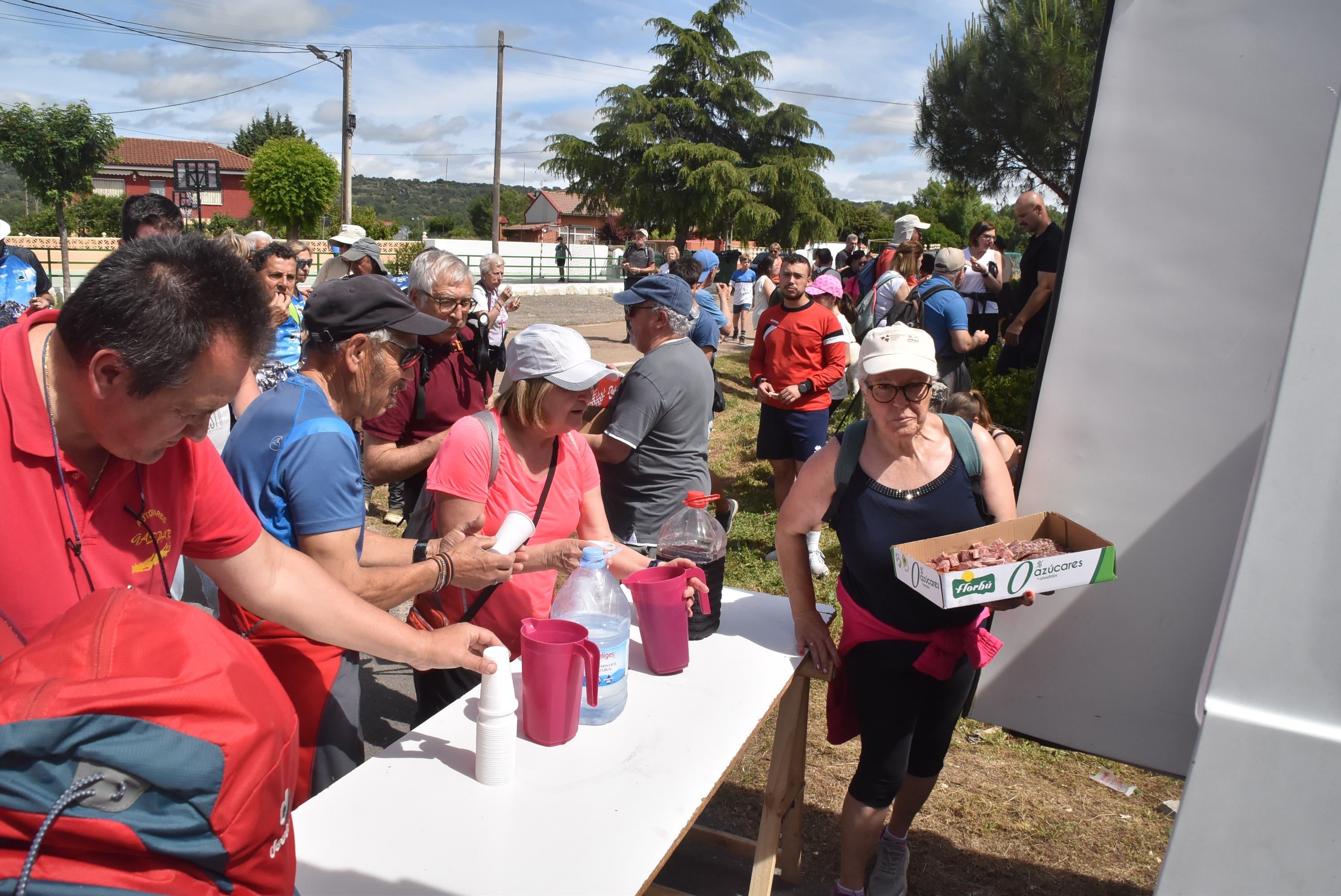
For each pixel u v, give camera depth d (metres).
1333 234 1.15
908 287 6.60
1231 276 1.98
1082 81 10.20
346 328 2.04
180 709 0.87
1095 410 2.16
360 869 1.42
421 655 1.70
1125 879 2.77
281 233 29.97
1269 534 1.20
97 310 1.12
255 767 0.91
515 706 1.67
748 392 11.41
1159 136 2.00
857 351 6.34
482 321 4.18
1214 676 1.24
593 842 1.52
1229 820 1.23
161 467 1.42
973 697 2.44
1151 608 2.20
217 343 1.19
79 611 0.96
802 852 2.87
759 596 2.78
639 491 3.35
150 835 0.83
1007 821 3.04
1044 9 10.55
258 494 1.92
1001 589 1.94
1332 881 1.18
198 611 1.01
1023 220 7.03
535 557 2.15
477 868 1.44
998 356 8.12
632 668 2.20
